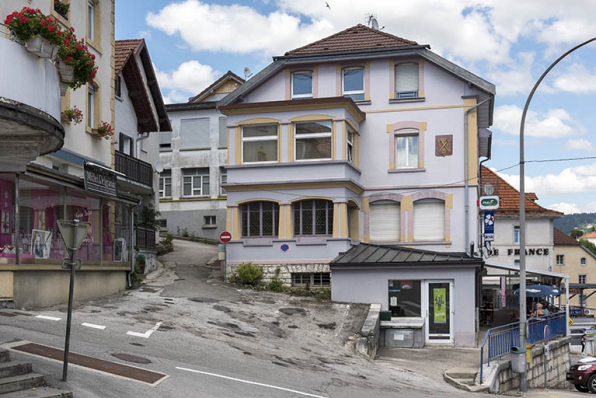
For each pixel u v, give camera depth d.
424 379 16.88
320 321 21.22
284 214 26.33
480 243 32.44
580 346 40.97
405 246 27.73
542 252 55.84
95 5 24.58
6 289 15.80
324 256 25.88
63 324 15.06
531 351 21.55
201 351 14.95
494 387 17.47
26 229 16.66
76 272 19.09
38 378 9.98
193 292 23.36
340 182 25.80
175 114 43.69
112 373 11.51
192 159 43.19
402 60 28.28
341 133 25.95
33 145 11.80
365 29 29.59
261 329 19.17
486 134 30.23
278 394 12.27
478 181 30.53
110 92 25.45
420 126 28.00
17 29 10.12
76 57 12.09
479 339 24.34
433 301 23.20
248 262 26.41
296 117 26.33
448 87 27.89
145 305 19.56
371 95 28.42
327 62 28.55
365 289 23.64
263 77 28.75
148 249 27.92
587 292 70.62
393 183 28.08
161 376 11.92
